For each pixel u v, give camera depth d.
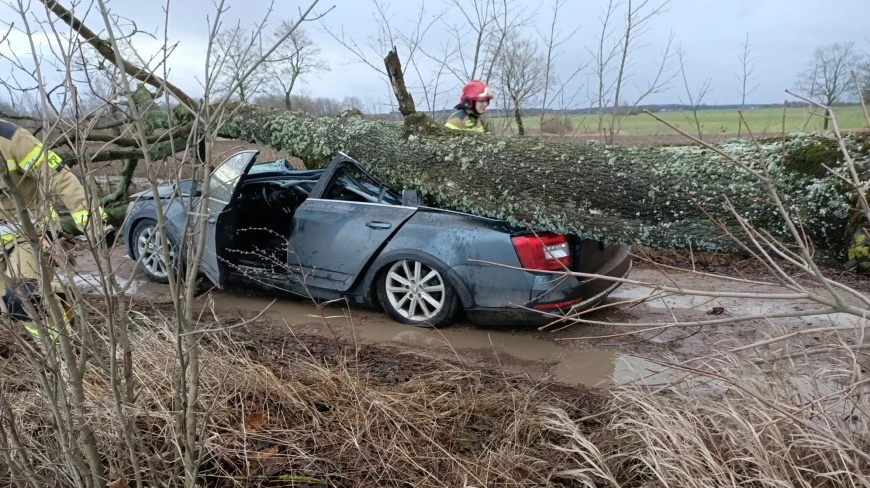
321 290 4.85
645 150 3.94
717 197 3.51
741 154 3.50
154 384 2.77
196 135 2.02
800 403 2.40
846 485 2.16
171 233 5.16
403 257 4.48
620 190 3.85
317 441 2.79
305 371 3.41
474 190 4.41
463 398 3.18
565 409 3.12
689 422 2.48
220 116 2.06
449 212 4.48
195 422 2.15
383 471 2.61
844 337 3.21
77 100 1.84
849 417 2.40
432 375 3.50
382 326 4.58
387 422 2.91
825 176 3.16
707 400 2.67
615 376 3.64
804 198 3.22
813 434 2.13
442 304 4.43
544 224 4.19
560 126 8.60
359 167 4.97
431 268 4.41
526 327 4.55
